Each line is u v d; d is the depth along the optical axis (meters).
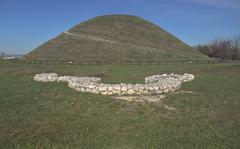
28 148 5.82
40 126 7.18
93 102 9.97
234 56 76.50
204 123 7.67
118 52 49.19
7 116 8.06
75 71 24.78
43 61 41.47
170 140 6.32
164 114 8.65
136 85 11.62
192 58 52.75
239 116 8.49
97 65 34.91
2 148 5.79
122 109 9.12
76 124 7.41
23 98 10.70
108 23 68.12
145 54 49.53
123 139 6.39
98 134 6.70
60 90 12.70
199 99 10.97
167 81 13.39
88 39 56.00
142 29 67.25
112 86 11.46
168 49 58.09
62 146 5.95
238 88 14.41
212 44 82.19
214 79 18.64
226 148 5.89
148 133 6.80
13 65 34.97
